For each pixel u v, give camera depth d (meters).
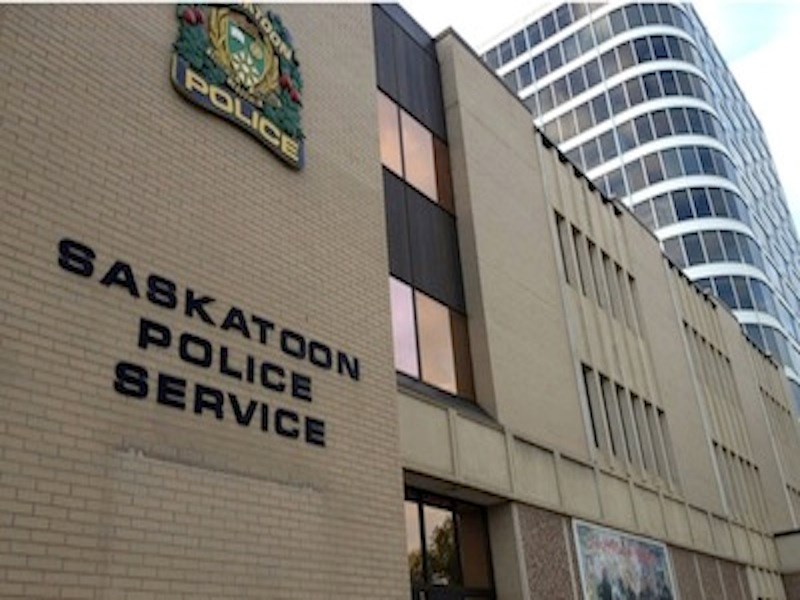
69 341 6.69
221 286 8.36
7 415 6.09
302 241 9.73
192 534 7.09
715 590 20.55
